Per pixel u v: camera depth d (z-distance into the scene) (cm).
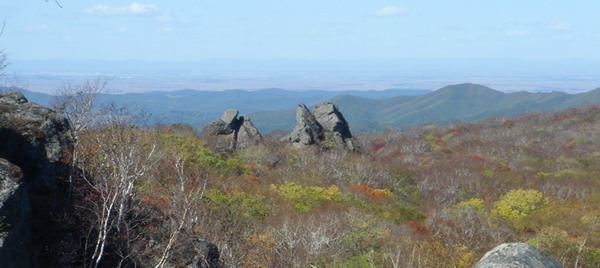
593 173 4244
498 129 8856
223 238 1136
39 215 832
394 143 6819
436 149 5919
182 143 2647
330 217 1919
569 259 1692
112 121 1096
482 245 1788
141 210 979
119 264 848
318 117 4778
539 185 3603
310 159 3744
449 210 2669
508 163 5166
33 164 882
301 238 1526
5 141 870
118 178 959
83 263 828
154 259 918
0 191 629
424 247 1560
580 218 2430
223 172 2572
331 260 1416
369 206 2461
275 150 3869
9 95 995
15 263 634
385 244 1659
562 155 5891
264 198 2211
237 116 4278
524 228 2309
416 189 3469
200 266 952
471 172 4047
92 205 923
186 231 998
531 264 516
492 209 2730
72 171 942
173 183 1166
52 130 959
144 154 1141
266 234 1446
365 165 3631
